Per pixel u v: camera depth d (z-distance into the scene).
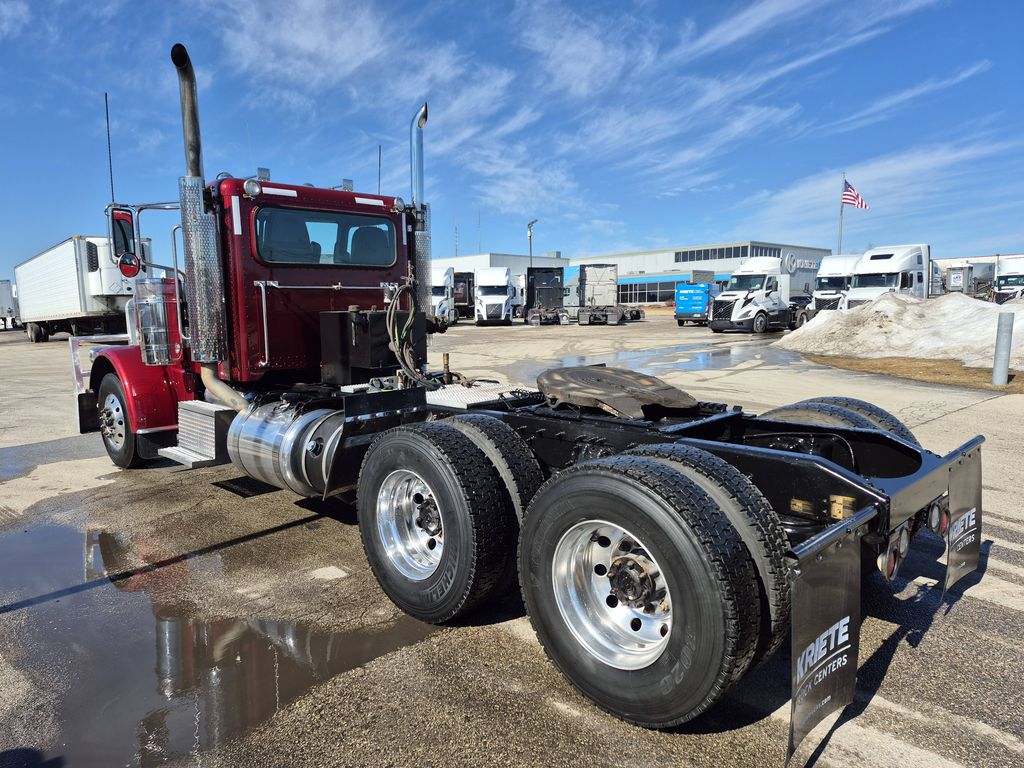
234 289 4.93
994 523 4.72
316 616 3.48
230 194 4.80
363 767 2.34
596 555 2.77
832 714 2.65
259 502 5.39
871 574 3.97
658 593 2.52
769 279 27.11
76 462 6.80
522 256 91.06
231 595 3.72
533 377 13.44
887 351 16.08
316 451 4.20
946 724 2.58
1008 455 6.45
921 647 3.15
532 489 3.26
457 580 3.14
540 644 3.09
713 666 2.24
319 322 5.36
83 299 23.56
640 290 68.50
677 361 15.96
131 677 2.91
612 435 3.46
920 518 3.44
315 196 5.21
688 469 2.56
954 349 14.73
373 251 5.68
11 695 2.78
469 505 3.09
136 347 6.17
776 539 2.43
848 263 28.38
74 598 3.69
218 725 2.58
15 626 3.38
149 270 5.54
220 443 5.04
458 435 3.35
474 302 36.19
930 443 6.87
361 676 2.92
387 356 4.74
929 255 26.67
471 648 3.16
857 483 2.67
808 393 10.23
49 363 18.41
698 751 2.42
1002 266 40.19
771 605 2.36
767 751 2.42
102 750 2.44
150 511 5.18
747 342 22.22
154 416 5.87
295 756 2.40
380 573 3.55
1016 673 2.92
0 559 4.25
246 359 4.98
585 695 2.68
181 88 4.46
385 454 3.48
